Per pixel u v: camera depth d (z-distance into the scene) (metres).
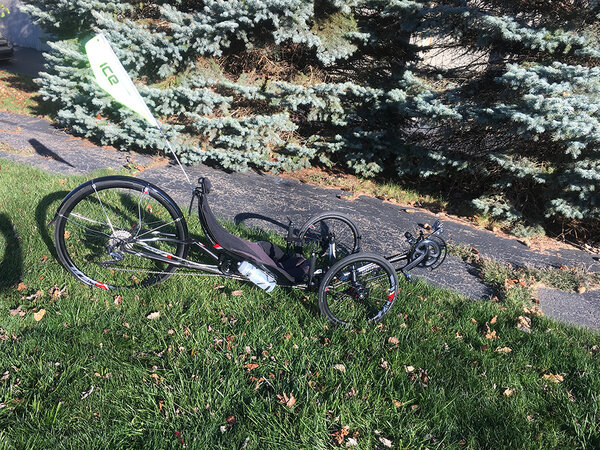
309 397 2.96
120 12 7.39
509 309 4.31
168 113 6.83
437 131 6.63
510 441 2.83
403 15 6.46
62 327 3.37
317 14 6.71
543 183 6.16
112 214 4.95
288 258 4.14
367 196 6.86
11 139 7.34
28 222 4.61
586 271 5.30
